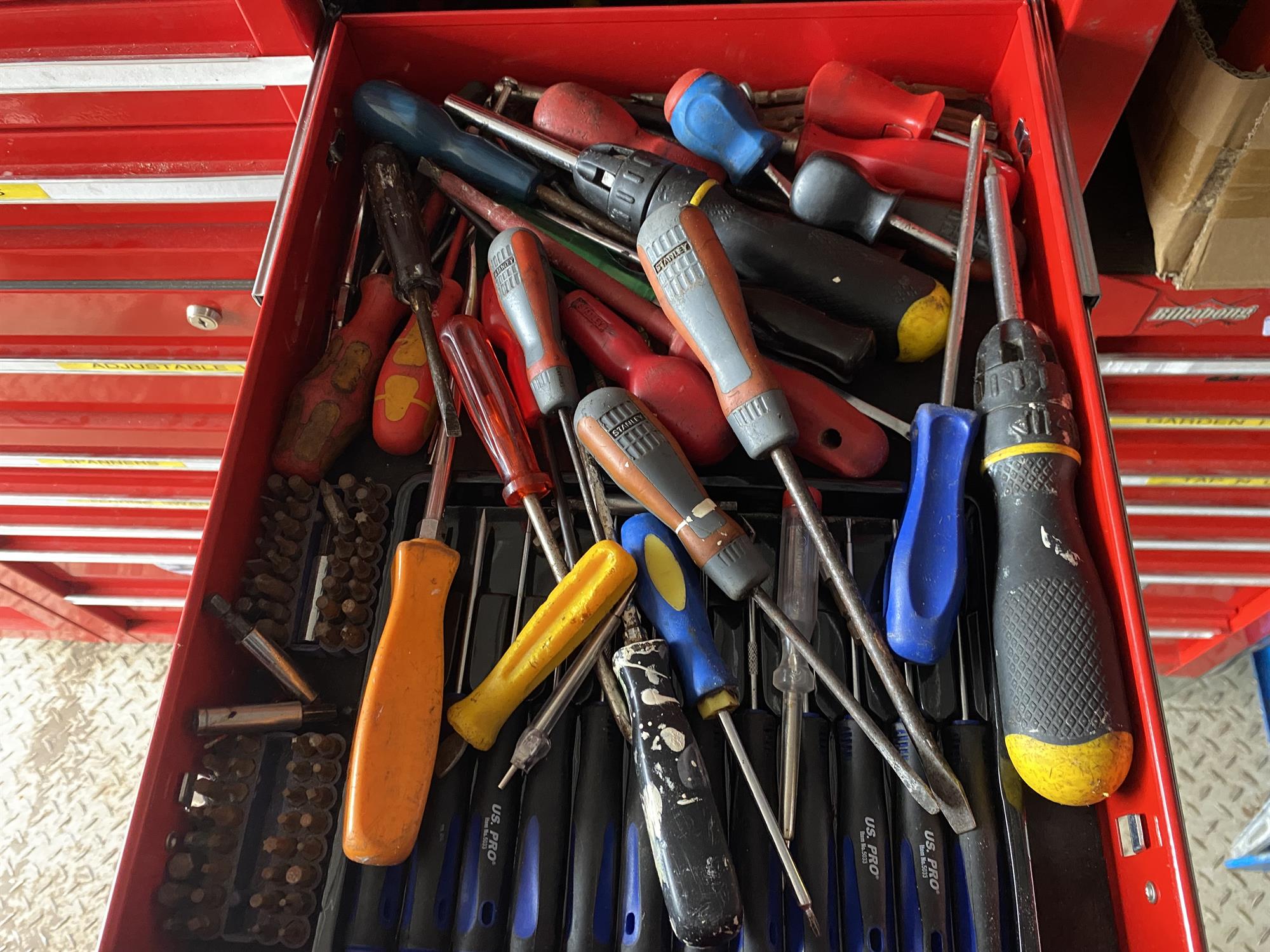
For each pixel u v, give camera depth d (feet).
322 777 2.43
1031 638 2.32
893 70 3.39
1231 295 3.88
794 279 2.87
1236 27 3.51
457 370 2.79
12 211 3.83
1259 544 5.79
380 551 2.75
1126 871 2.27
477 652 2.56
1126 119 3.92
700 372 2.76
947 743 2.45
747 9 3.22
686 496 2.47
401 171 3.18
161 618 7.77
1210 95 3.21
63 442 5.66
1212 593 6.32
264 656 2.52
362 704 2.32
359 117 3.27
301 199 2.97
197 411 5.25
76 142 3.54
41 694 7.69
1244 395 4.58
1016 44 3.18
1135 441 4.99
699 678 2.40
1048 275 2.92
